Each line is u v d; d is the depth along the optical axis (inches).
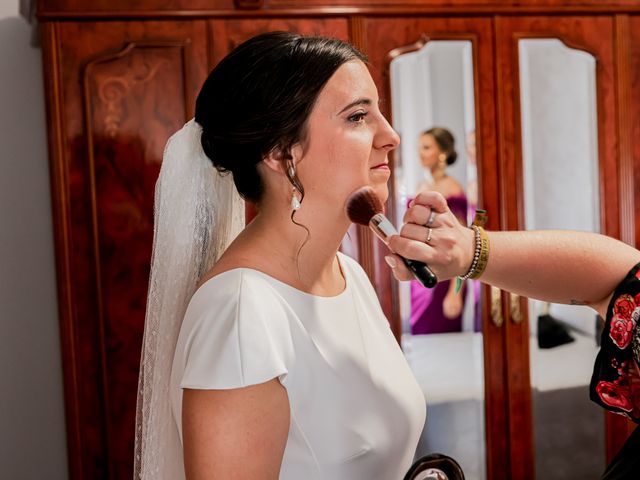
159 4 98.3
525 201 109.3
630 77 110.3
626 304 44.1
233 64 43.3
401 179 106.2
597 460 113.9
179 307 49.6
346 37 102.9
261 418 40.3
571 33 108.4
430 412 109.5
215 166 46.6
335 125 42.6
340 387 44.4
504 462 111.6
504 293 109.6
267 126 42.3
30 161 122.1
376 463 45.6
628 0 108.9
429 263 42.3
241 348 39.9
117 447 102.5
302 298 44.5
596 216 111.1
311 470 43.3
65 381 101.1
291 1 100.7
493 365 110.2
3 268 122.7
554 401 112.1
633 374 43.7
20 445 124.9
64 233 99.3
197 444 39.8
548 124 109.0
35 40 115.9
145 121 99.6
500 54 106.7
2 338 123.5
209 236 50.8
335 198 43.5
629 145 111.0
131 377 102.3
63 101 98.1
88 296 100.7
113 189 99.8
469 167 107.4
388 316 107.0
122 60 98.7
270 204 45.1
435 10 104.0
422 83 105.4
